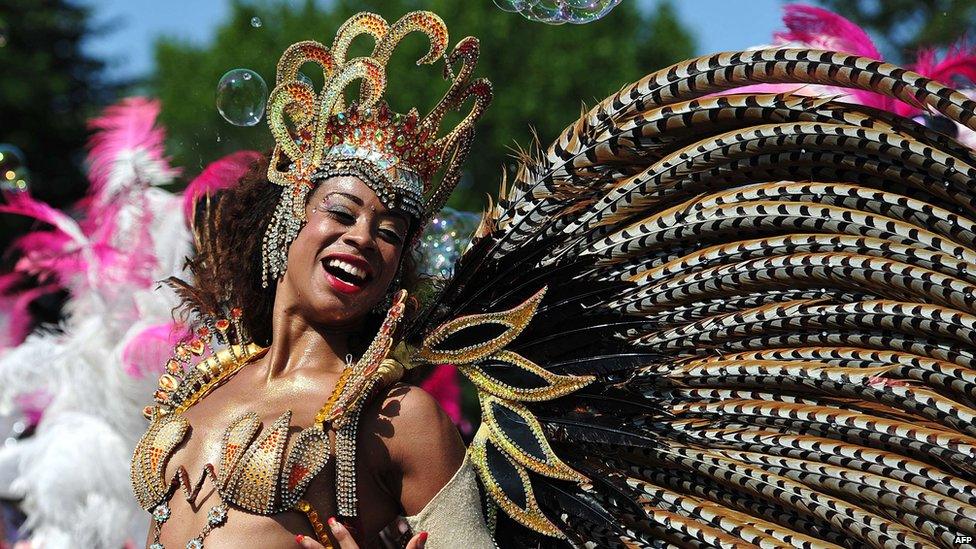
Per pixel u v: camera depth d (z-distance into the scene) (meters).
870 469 2.12
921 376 2.08
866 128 2.03
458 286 2.32
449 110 2.20
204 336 2.23
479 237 2.38
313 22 13.92
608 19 13.13
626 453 2.31
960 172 1.97
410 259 2.34
